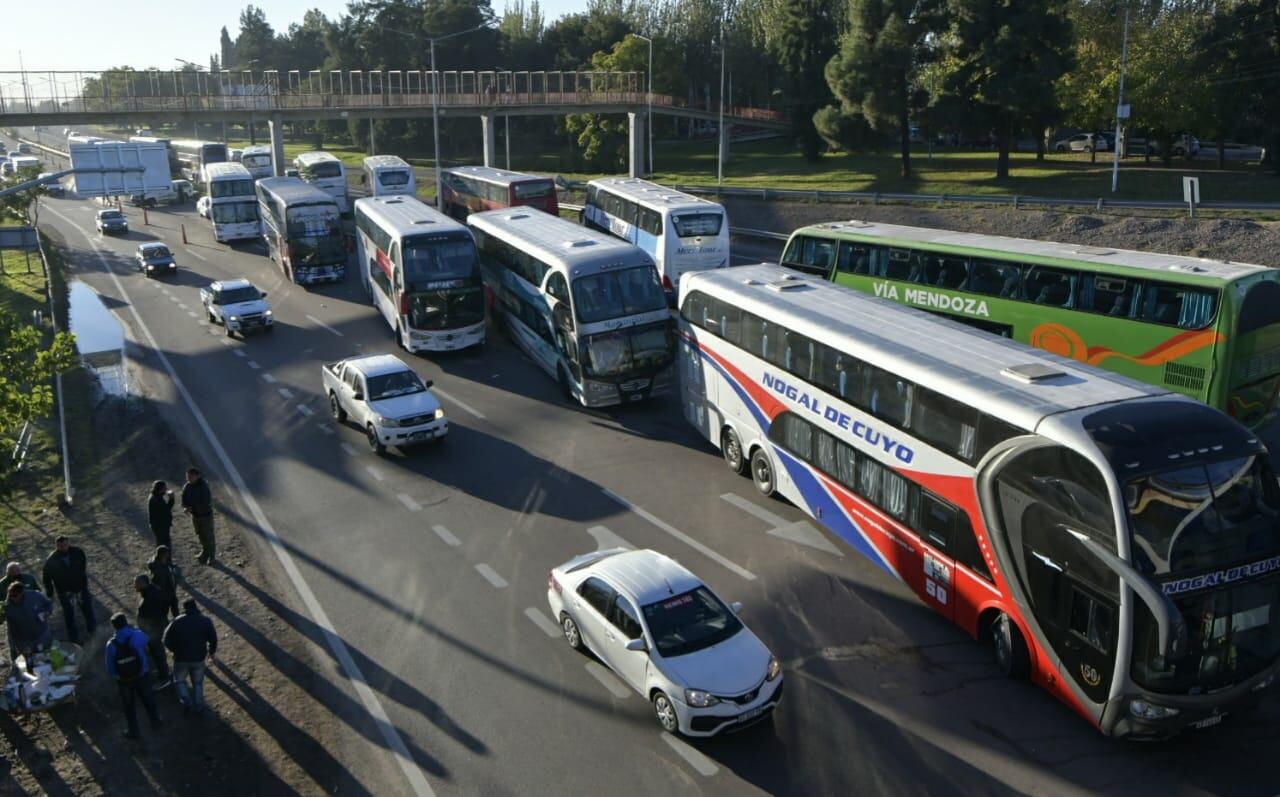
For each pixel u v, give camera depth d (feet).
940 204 173.88
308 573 59.36
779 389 65.51
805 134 269.44
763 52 362.53
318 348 112.06
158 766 41.68
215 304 120.67
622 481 72.95
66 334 62.34
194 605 44.98
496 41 382.42
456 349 107.24
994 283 81.87
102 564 60.39
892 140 297.53
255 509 68.90
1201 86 192.03
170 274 156.15
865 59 206.49
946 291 85.97
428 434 78.18
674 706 42.37
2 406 56.13
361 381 80.53
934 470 50.72
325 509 68.80
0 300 132.46
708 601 46.55
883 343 56.34
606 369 86.33
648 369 87.40
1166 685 39.29
